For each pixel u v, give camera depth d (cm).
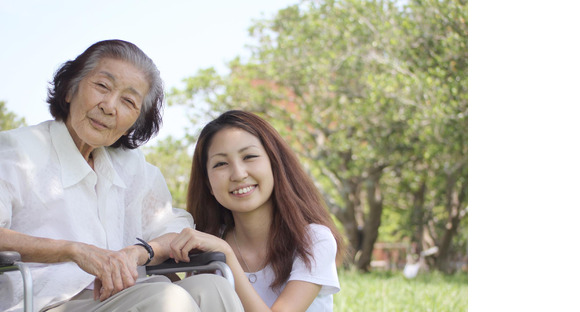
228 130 222
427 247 1078
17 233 177
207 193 242
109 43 209
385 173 998
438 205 1002
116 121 205
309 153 959
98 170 217
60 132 207
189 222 240
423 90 746
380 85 772
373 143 881
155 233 232
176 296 162
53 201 201
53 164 204
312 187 239
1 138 199
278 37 917
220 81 949
